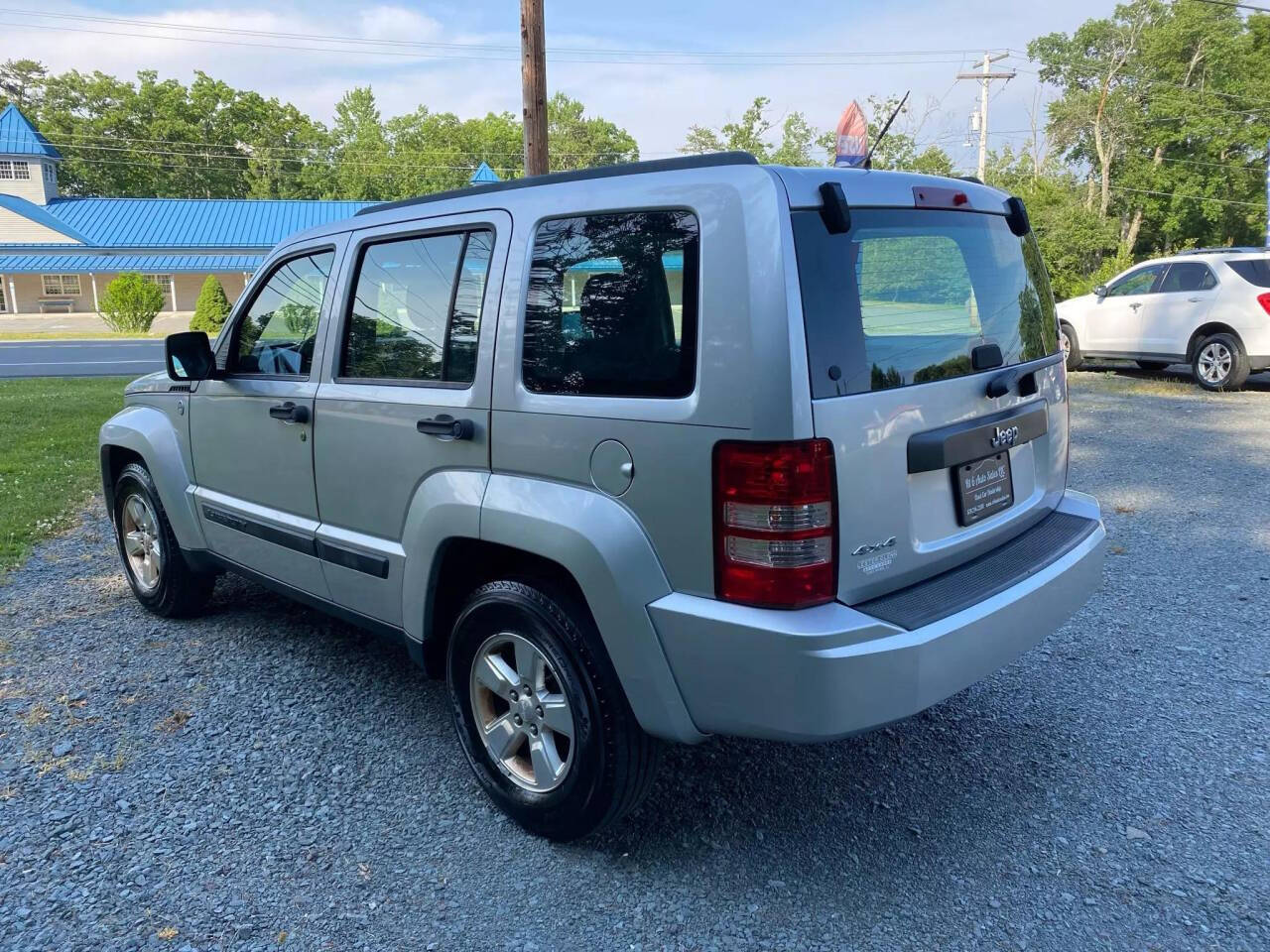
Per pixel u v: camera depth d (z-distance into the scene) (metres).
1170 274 13.36
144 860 2.96
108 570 5.88
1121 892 2.79
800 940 2.60
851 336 2.54
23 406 12.98
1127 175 54.19
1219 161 53.09
